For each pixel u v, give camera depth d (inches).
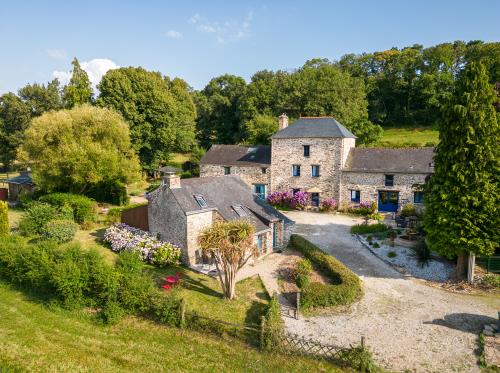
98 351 434.6
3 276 631.8
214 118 2684.5
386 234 954.1
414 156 1238.3
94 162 1176.2
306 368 416.5
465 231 637.9
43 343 441.4
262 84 2386.8
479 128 627.5
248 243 581.9
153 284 543.8
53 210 948.0
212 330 482.6
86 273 529.0
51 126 1162.6
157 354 435.2
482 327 517.0
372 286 658.8
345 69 3334.2
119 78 1739.7
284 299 605.3
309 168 1336.1
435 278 698.2
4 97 2119.8
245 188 950.4
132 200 1492.4
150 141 1856.5
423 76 2677.2
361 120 2042.3
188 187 804.6
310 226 1091.9
